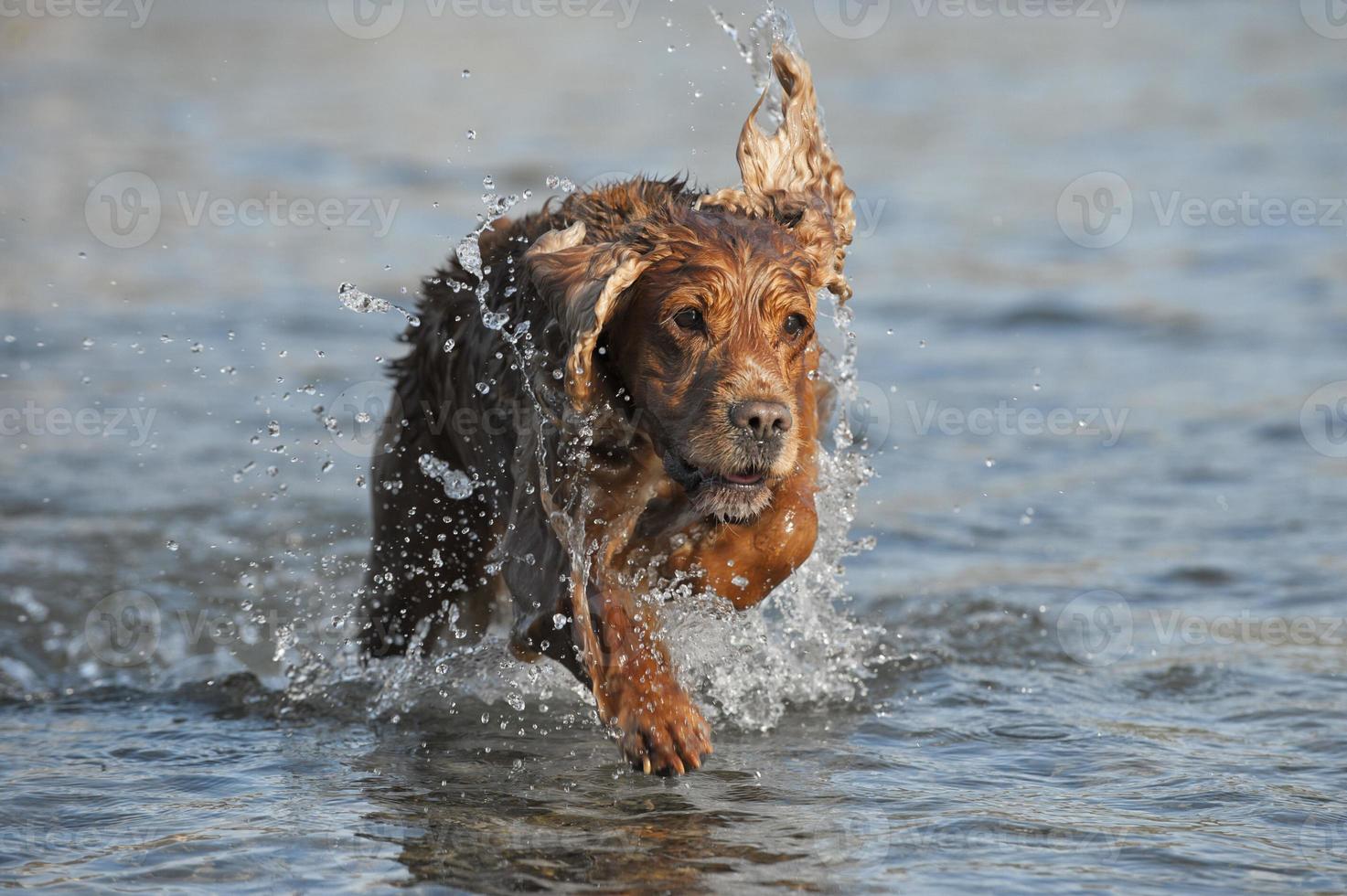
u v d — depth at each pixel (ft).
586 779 26.40
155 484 49.85
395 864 22.09
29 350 64.28
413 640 35.12
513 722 30.42
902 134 112.57
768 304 25.29
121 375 61.57
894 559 42.83
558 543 26.53
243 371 61.98
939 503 47.98
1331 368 61.31
